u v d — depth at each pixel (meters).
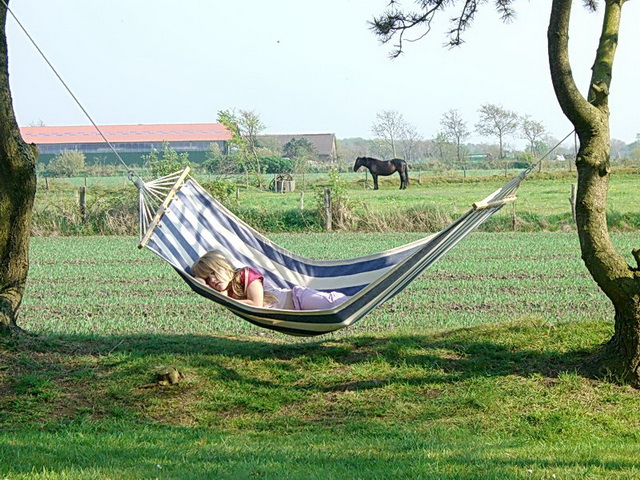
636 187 49.16
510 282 18.06
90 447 7.12
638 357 9.11
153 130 112.62
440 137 99.81
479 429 8.23
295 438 7.87
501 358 9.97
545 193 47.16
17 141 9.94
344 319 8.59
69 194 39.34
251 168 56.12
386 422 8.43
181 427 8.27
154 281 18.77
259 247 10.89
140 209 9.59
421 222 30.44
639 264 9.13
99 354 9.99
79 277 19.42
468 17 12.09
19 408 8.48
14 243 10.16
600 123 9.14
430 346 10.40
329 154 121.50
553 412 8.59
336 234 29.41
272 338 12.23
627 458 6.91
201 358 9.86
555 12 8.95
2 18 9.70
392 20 11.66
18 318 14.02
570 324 10.95
